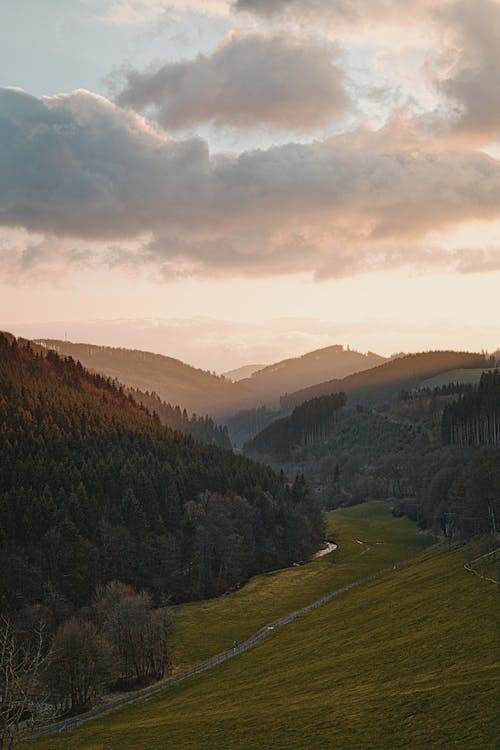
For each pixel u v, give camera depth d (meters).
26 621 128.00
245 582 191.50
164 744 79.38
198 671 117.88
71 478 195.00
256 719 81.44
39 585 148.88
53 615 134.88
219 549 186.75
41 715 101.81
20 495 174.75
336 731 69.50
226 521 192.75
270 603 166.12
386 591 142.75
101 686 112.00
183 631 145.50
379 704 74.31
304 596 170.50
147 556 176.75
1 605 134.25
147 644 119.25
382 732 66.00
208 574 184.12
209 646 135.25
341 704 78.88
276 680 101.25
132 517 186.00
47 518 169.75
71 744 86.25
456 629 97.19
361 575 187.00
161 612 125.62
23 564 151.12
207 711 92.19
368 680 87.56
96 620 127.69
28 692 74.50
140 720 94.94
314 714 77.62
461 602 111.44
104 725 95.31
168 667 122.88
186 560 184.00
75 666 106.19
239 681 106.56
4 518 167.50
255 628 146.25
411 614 115.62
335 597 157.38
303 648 116.81
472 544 154.38
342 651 107.19
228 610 161.50
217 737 78.00
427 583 135.38
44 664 105.31
